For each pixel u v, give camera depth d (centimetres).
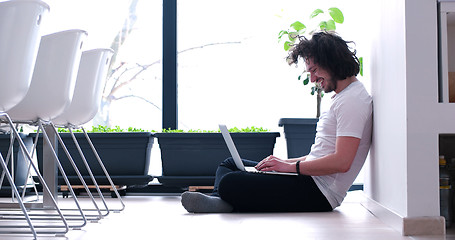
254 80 529
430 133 231
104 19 561
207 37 539
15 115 258
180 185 421
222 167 339
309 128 394
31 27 213
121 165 423
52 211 321
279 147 465
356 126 284
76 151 422
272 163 303
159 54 567
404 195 234
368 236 223
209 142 420
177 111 463
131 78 567
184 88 534
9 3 205
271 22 529
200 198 306
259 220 272
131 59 568
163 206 353
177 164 422
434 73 231
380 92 281
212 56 538
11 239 223
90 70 314
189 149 421
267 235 225
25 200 402
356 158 300
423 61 232
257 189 302
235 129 429
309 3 481
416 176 230
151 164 485
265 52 529
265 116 523
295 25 399
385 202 271
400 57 240
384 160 273
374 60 300
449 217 248
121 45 567
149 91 566
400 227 231
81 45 269
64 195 421
